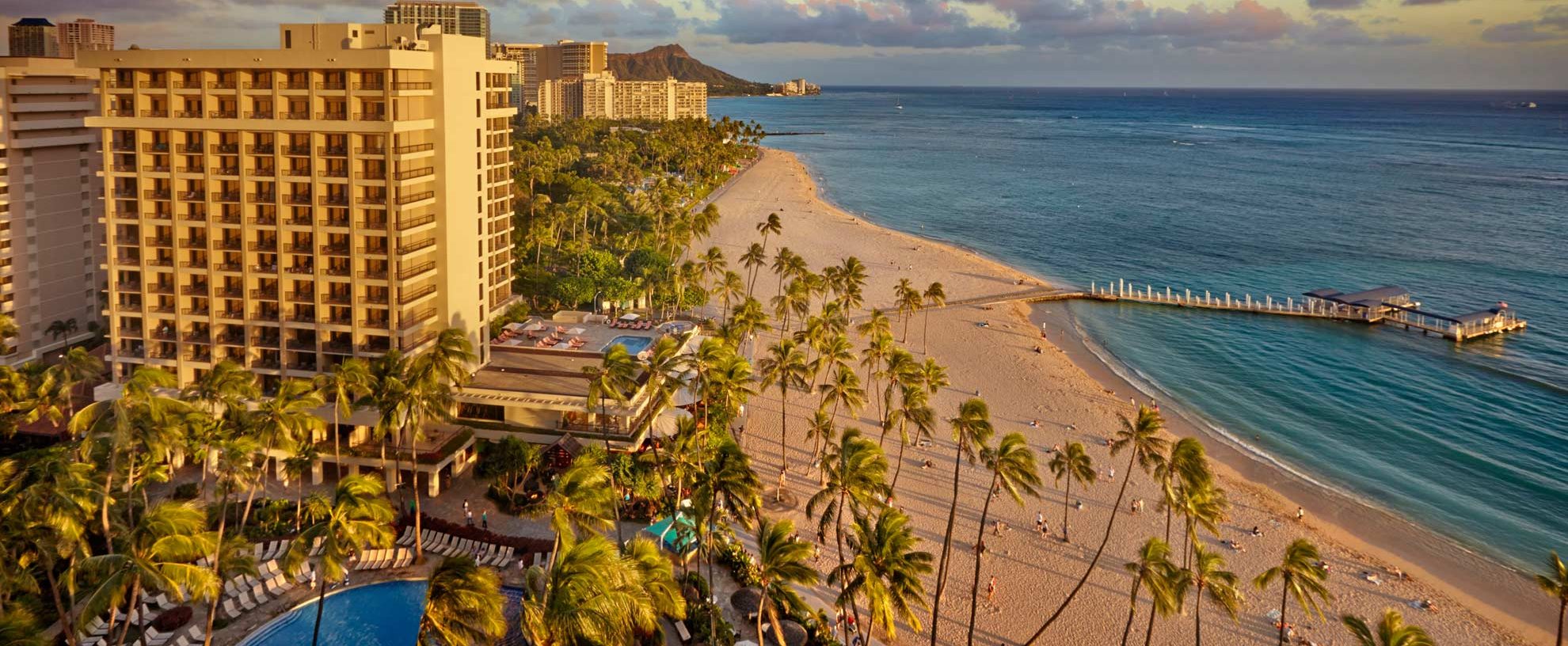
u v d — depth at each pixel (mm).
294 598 62844
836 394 92750
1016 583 73625
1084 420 109125
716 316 147375
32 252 107188
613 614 42969
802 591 69875
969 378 123375
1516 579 78750
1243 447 106250
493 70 100875
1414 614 72188
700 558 71562
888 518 55406
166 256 86688
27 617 45312
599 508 57875
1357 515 89438
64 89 109500
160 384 67688
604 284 138000
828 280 143250
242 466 65812
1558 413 117000
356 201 83000
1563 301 170125
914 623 53531
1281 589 74562
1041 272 195125
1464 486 96562
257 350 87000
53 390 83938
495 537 71375
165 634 57469
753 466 91688
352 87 81625
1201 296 178125
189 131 84375
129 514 63031
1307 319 162625
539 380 90938
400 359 78812
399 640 59406
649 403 91250
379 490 54094
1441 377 131250
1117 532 81500
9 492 53594
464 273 91625
